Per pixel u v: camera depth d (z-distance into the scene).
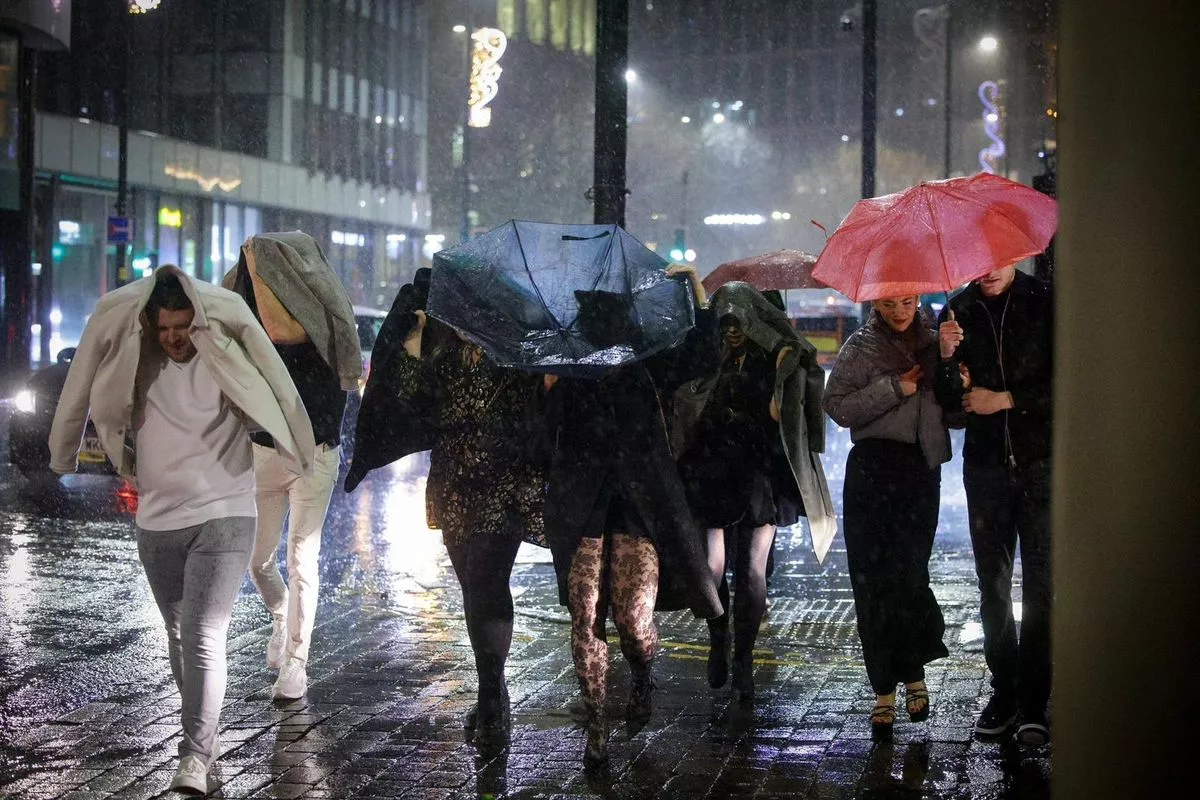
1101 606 2.25
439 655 8.29
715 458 6.80
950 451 6.27
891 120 127.81
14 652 8.33
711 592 6.14
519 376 6.30
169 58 66.00
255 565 7.33
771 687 7.45
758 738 6.40
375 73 75.50
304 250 7.14
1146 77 2.16
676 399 6.83
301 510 7.12
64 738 6.45
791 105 132.88
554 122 117.44
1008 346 6.06
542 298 5.90
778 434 6.91
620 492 6.02
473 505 6.34
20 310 37.81
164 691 7.38
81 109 59.28
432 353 6.50
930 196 6.17
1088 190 2.25
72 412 5.63
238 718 6.83
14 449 15.94
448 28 99.50
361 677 7.72
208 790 5.65
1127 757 2.22
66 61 58.41
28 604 9.80
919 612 6.31
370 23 74.62
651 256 6.22
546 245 6.05
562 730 6.59
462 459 6.36
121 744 6.34
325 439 7.10
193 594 5.62
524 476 6.34
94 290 52.56
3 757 6.14
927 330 6.36
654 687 7.21
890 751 6.14
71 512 14.29
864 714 6.83
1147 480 2.19
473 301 5.92
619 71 9.24
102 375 5.54
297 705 7.09
